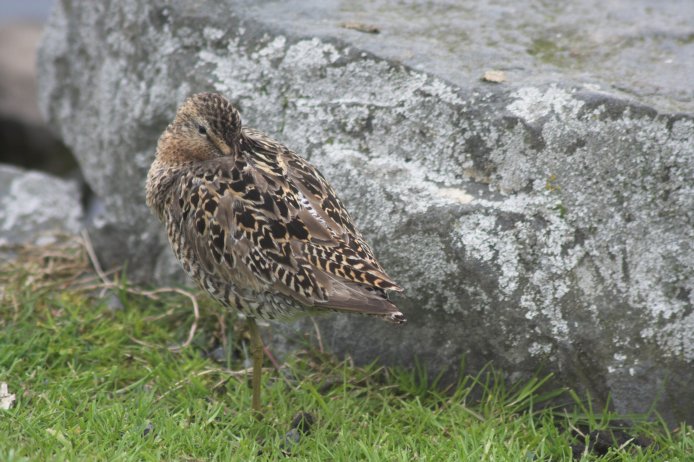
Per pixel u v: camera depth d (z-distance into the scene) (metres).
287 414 10.25
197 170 9.89
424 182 10.63
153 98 12.13
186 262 10.03
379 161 10.87
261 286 9.49
